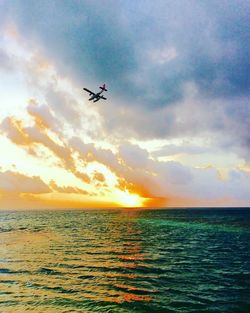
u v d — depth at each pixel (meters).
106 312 14.84
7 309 15.11
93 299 16.89
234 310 15.25
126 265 27.33
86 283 20.58
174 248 39.66
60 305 15.80
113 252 35.81
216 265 27.45
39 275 22.86
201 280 21.52
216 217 132.38
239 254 34.38
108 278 22.12
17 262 28.39
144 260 30.20
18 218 136.12
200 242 47.03
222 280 21.53
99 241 47.88
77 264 27.59
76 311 14.92
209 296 17.59
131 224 93.69
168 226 84.06
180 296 17.59
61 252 35.38
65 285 19.94
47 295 17.58
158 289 19.14
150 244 44.25
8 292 18.14
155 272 24.31
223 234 60.34
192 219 118.69
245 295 17.78
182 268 25.98
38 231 67.38
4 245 42.06
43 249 37.94
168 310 15.23
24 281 20.95
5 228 76.31
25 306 15.59
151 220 116.06
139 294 17.98
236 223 94.00
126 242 46.69
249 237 54.44
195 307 15.70
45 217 147.25
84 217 146.25
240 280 21.52
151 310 15.23
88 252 35.59
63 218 136.75
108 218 135.12
